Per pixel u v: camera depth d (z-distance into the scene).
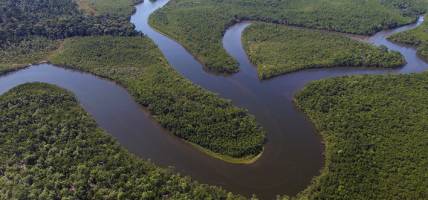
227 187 147.88
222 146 163.50
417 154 156.12
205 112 180.25
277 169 156.62
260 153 164.12
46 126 165.88
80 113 178.62
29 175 140.25
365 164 152.50
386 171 149.12
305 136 174.38
